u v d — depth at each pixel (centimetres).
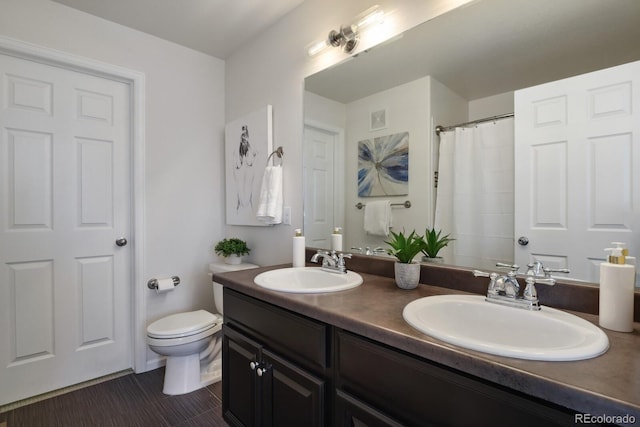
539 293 103
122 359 217
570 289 98
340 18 169
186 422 166
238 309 141
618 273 79
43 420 166
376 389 85
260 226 225
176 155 235
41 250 189
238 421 141
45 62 188
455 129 128
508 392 62
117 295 215
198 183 247
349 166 168
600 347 67
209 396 191
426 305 98
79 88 201
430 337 74
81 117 202
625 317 79
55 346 193
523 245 110
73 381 199
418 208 140
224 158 260
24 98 184
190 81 242
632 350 68
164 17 202
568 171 101
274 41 211
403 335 77
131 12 196
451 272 125
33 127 186
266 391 123
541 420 58
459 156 127
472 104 123
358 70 162
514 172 112
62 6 188
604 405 50
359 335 91
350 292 119
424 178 138
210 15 201
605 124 94
